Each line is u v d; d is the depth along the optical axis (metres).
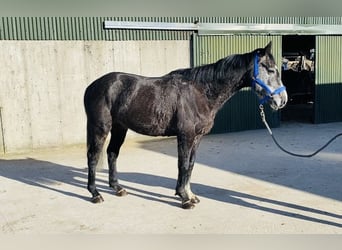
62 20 7.21
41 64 7.14
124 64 7.77
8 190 4.93
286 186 4.88
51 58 7.20
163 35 8.03
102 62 7.59
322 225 3.71
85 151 7.22
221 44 8.53
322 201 4.34
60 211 4.20
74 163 6.31
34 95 7.16
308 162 6.02
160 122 4.11
